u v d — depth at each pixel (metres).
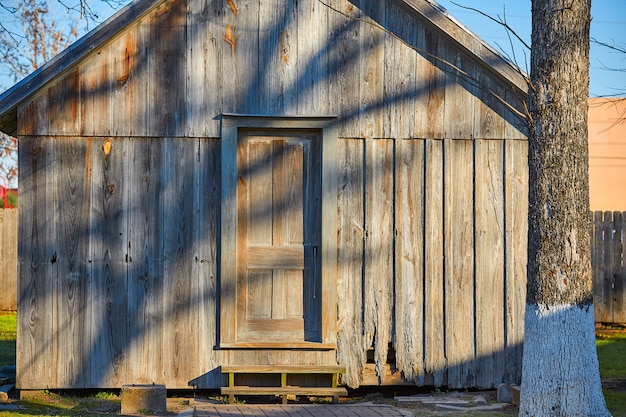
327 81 9.44
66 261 9.17
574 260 6.56
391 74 9.48
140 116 9.27
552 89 6.63
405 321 9.42
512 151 9.52
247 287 9.38
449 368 9.43
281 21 9.43
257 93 9.37
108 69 9.23
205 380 9.23
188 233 9.30
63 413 8.23
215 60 9.34
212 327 9.27
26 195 9.15
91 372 9.16
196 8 9.34
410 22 9.50
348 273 9.40
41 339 9.12
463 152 9.51
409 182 9.47
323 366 9.21
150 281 9.24
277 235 9.43
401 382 9.41
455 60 9.51
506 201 9.50
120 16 8.96
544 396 6.54
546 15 6.69
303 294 9.43
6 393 9.01
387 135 9.46
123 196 9.25
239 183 9.41
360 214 9.44
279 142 9.48
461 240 9.48
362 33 9.48
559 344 6.53
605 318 15.05
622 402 8.93
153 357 9.22
